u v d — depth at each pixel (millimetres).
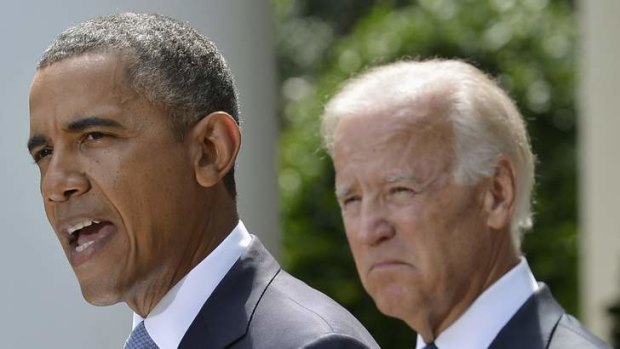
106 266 6188
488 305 7934
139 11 9648
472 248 7902
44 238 9398
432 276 7844
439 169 7855
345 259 24656
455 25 27844
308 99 28094
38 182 9422
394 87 8062
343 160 8062
